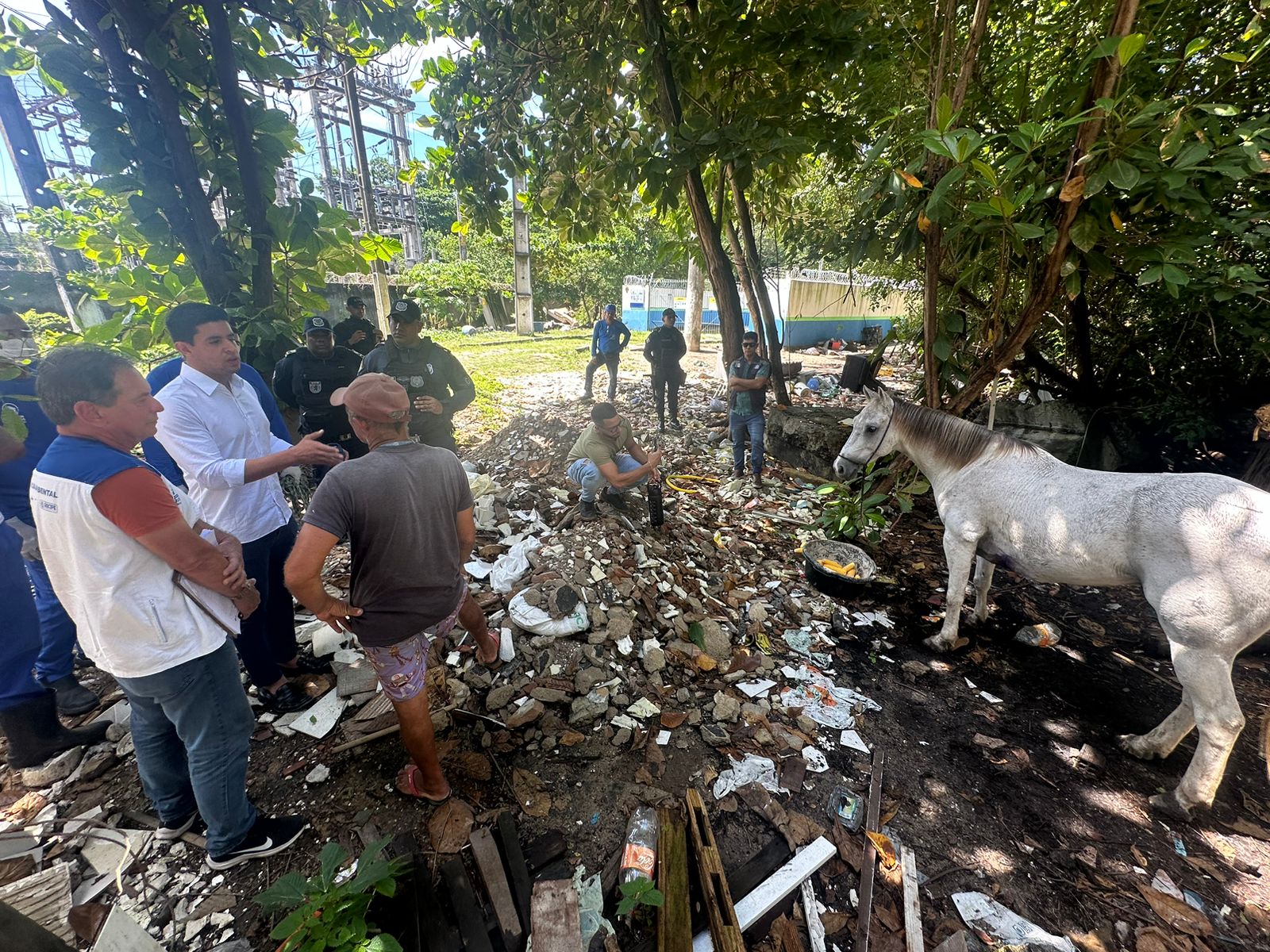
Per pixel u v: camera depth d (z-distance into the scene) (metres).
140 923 1.65
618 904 1.67
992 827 2.10
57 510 1.36
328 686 2.52
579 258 20.97
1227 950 1.71
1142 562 2.34
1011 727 2.62
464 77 4.80
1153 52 3.29
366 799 2.04
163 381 2.28
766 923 1.73
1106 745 2.52
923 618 3.53
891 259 4.16
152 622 1.47
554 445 5.47
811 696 2.74
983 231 3.10
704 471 5.85
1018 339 3.54
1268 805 2.23
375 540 1.63
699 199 5.34
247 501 2.25
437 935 1.61
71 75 2.73
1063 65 3.67
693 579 3.55
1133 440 4.81
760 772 2.25
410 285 17.19
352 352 3.87
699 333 14.27
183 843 1.89
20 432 1.40
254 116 3.09
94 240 3.27
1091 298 4.80
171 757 1.81
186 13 2.93
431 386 3.65
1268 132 2.33
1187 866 1.98
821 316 15.62
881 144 3.26
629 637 2.83
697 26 4.23
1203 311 3.99
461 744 2.28
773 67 4.55
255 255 3.13
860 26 3.87
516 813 2.02
